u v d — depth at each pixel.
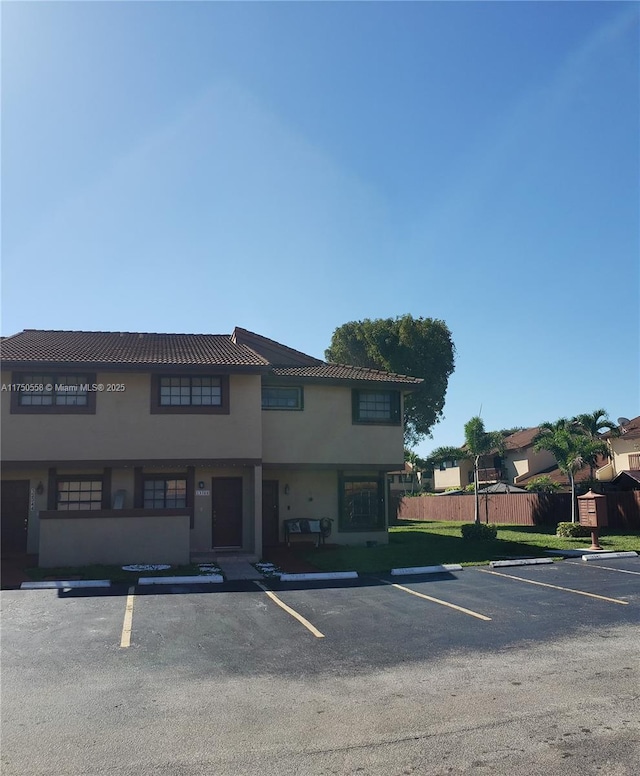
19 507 19.98
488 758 6.20
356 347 51.47
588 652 9.82
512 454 56.25
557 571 17.62
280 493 23.44
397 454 24.20
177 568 17.41
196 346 23.56
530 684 8.34
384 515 24.28
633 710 7.39
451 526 37.81
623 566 18.52
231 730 6.92
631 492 29.70
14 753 6.36
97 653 9.76
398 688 8.23
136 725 7.05
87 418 19.81
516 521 36.88
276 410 23.16
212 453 20.28
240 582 15.99
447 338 51.41
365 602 13.45
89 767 6.07
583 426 37.50
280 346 26.38
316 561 19.55
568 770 5.94
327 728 6.96
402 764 6.10
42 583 15.12
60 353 20.31
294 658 9.54
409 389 24.78
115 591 14.55
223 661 9.39
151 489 20.91
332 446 23.47
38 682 8.45
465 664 9.23
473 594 14.33
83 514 18.09
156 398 20.23
